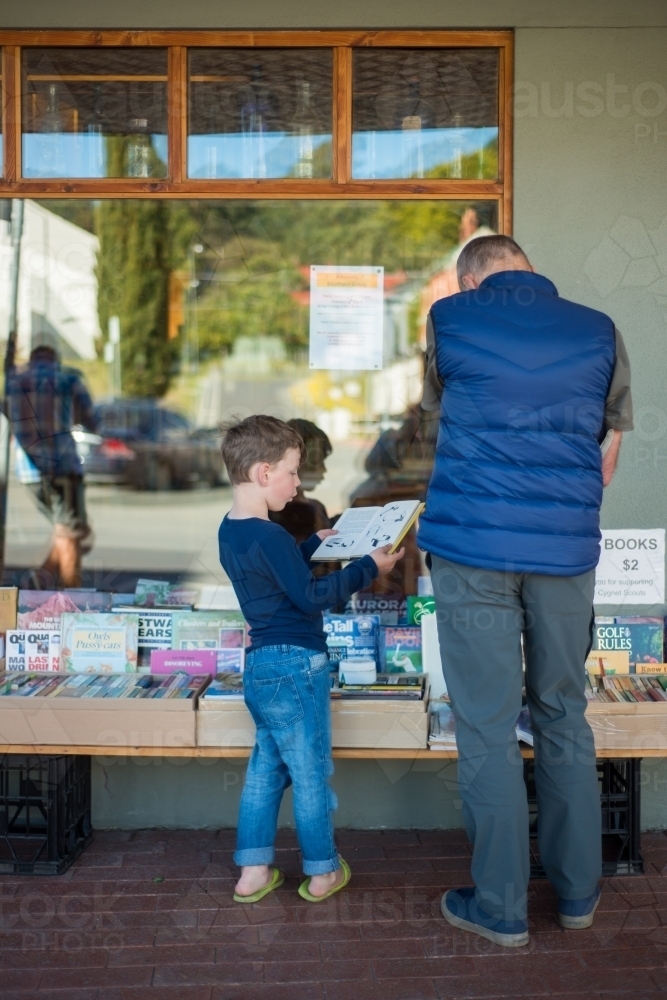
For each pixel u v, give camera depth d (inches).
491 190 146.4
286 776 126.0
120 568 164.6
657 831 146.7
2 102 146.8
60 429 167.0
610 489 145.0
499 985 107.7
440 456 116.2
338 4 142.2
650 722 126.6
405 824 148.1
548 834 117.7
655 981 108.3
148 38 144.1
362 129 147.0
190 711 128.3
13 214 154.3
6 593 148.3
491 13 141.1
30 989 106.7
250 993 106.4
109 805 148.1
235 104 147.2
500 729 113.7
